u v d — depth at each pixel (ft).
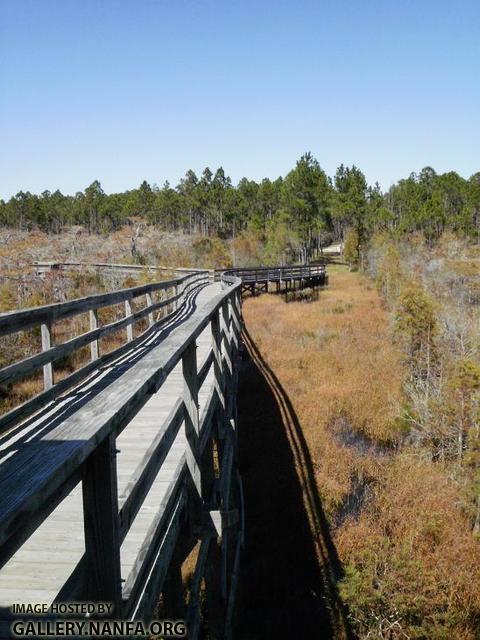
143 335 27.78
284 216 164.45
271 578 25.11
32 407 13.29
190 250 135.44
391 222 177.27
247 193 222.28
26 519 3.58
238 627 21.79
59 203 231.50
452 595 24.04
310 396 48.93
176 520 9.84
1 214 206.49
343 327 78.18
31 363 13.28
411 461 37.45
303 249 172.14
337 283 136.05
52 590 7.94
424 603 23.21
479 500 30.71
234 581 21.90
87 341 18.54
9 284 59.57
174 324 33.78
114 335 55.11
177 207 209.87
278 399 46.93
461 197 196.85
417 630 22.39
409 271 101.40
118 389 6.15
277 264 157.99
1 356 42.45
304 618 22.70
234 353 29.60
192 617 11.50
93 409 5.43
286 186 175.22
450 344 53.72
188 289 55.26
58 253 101.19
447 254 113.39
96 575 5.36
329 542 27.66
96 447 5.08
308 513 29.91
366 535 27.99
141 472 7.05
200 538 11.86
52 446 4.45
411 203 175.94
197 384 11.85
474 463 34.53
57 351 15.24
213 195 207.00
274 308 93.50
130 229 143.95
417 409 42.88
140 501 6.93
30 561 8.86
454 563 26.68
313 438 39.96
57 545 9.44
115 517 5.43
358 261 166.40
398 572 24.40
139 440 15.52
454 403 39.29
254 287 108.78
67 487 4.71
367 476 35.60
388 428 42.75
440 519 29.78
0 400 36.63
